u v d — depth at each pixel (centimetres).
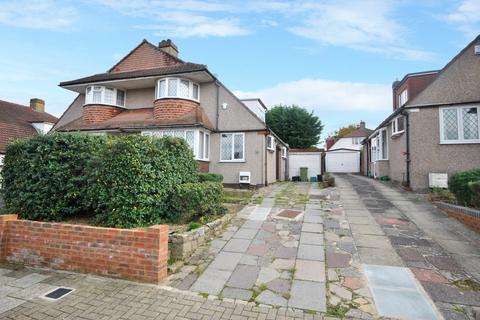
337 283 418
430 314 340
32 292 414
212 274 457
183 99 1416
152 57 1692
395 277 431
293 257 511
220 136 1438
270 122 3359
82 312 356
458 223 681
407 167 1127
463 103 1050
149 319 339
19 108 2264
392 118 1351
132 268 451
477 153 1028
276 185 1499
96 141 657
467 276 430
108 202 578
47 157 615
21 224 541
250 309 358
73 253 494
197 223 618
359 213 790
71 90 1723
